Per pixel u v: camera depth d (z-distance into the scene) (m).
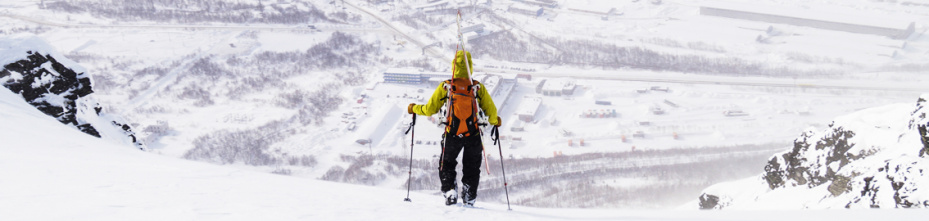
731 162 133.25
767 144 146.00
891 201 27.00
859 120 34.28
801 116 171.00
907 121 31.42
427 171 121.12
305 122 158.62
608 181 116.75
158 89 192.00
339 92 186.25
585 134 150.12
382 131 146.12
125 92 188.25
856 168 31.97
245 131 151.75
